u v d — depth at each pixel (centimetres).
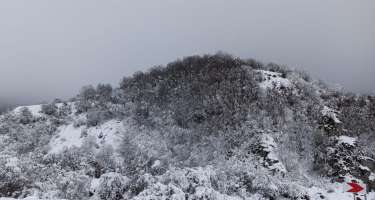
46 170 3759
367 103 6112
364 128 5169
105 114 6706
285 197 3300
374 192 3803
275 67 7794
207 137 5178
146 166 4438
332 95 6531
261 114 5306
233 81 6431
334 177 4259
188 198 2423
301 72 7506
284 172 4162
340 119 5384
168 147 5166
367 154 4600
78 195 3058
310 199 3325
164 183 2828
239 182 3400
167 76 7700
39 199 2495
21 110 7869
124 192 2909
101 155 4909
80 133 6469
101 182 3014
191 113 5841
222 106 5694
